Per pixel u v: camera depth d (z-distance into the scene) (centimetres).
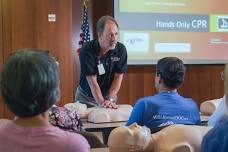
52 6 461
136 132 125
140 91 523
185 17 529
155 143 128
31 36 455
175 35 526
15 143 103
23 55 105
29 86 101
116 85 325
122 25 502
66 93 470
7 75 103
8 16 449
